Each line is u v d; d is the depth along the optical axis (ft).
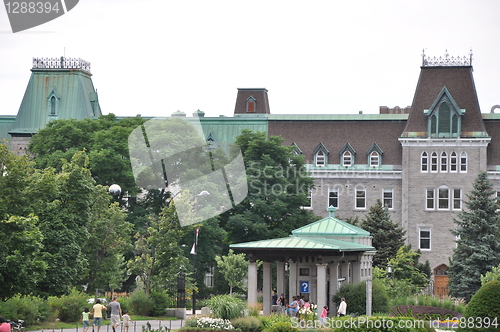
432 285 309.42
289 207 298.15
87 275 203.21
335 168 374.84
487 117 370.53
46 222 169.68
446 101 362.53
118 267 214.07
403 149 366.84
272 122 389.19
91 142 293.43
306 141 383.24
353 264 183.21
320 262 159.33
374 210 292.20
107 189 204.85
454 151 362.12
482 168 358.64
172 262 197.67
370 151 374.22
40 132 311.27
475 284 268.41
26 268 144.36
